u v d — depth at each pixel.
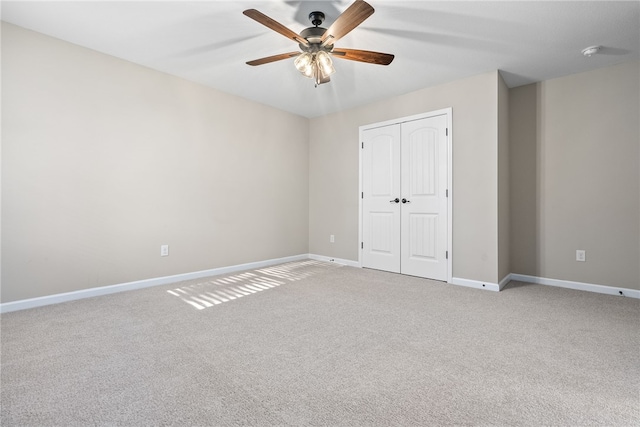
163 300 2.82
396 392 1.45
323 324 2.28
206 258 3.78
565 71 3.25
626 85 3.02
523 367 1.67
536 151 3.52
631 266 3.01
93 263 2.91
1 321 2.28
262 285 3.38
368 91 3.86
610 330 2.16
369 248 4.31
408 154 3.90
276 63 3.14
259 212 4.36
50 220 2.66
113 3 2.18
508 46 2.72
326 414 1.29
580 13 2.24
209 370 1.64
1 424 1.22
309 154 5.07
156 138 3.32
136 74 3.16
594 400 1.38
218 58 3.04
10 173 2.47
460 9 2.20
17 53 2.49
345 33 2.06
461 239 3.46
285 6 2.21
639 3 2.11
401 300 2.86
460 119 3.47
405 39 2.62
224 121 3.93
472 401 1.38
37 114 2.58
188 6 2.21
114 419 1.25
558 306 2.69
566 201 3.34
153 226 3.31
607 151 3.12
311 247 5.05
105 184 2.97
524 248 3.61
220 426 1.22
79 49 2.79
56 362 1.70
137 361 1.72
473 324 2.28
